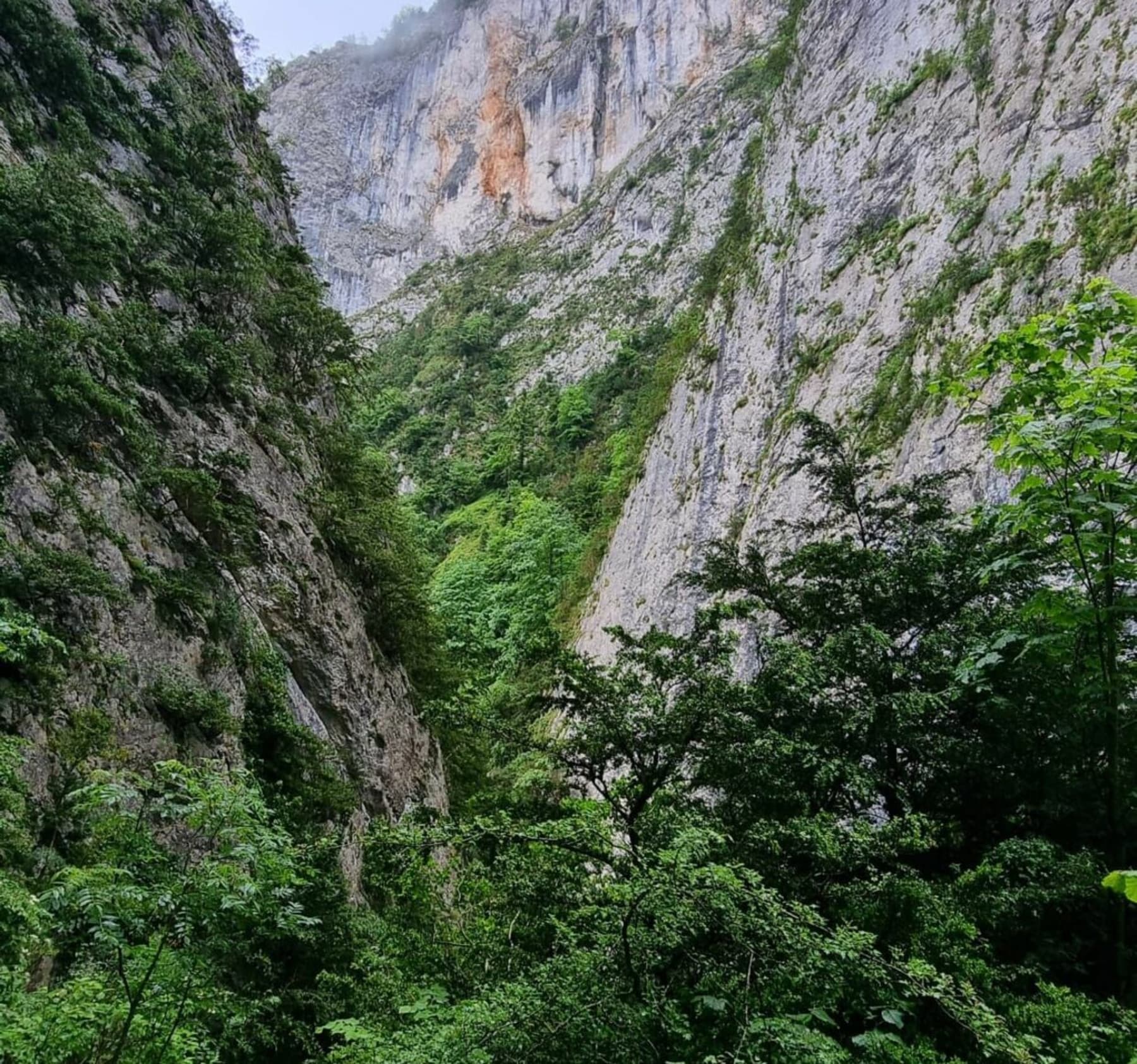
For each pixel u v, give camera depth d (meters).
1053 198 17.09
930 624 7.02
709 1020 4.39
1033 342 4.95
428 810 6.17
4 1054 3.58
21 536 8.62
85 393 10.49
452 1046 3.94
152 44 21.64
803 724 6.63
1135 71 16.53
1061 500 4.63
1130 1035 4.16
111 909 4.12
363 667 17.14
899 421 18.64
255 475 15.60
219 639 11.59
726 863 4.67
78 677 8.28
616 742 6.91
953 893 5.21
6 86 13.55
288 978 6.77
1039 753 5.99
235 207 19.98
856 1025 4.84
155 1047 4.14
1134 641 5.23
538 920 5.52
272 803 10.09
